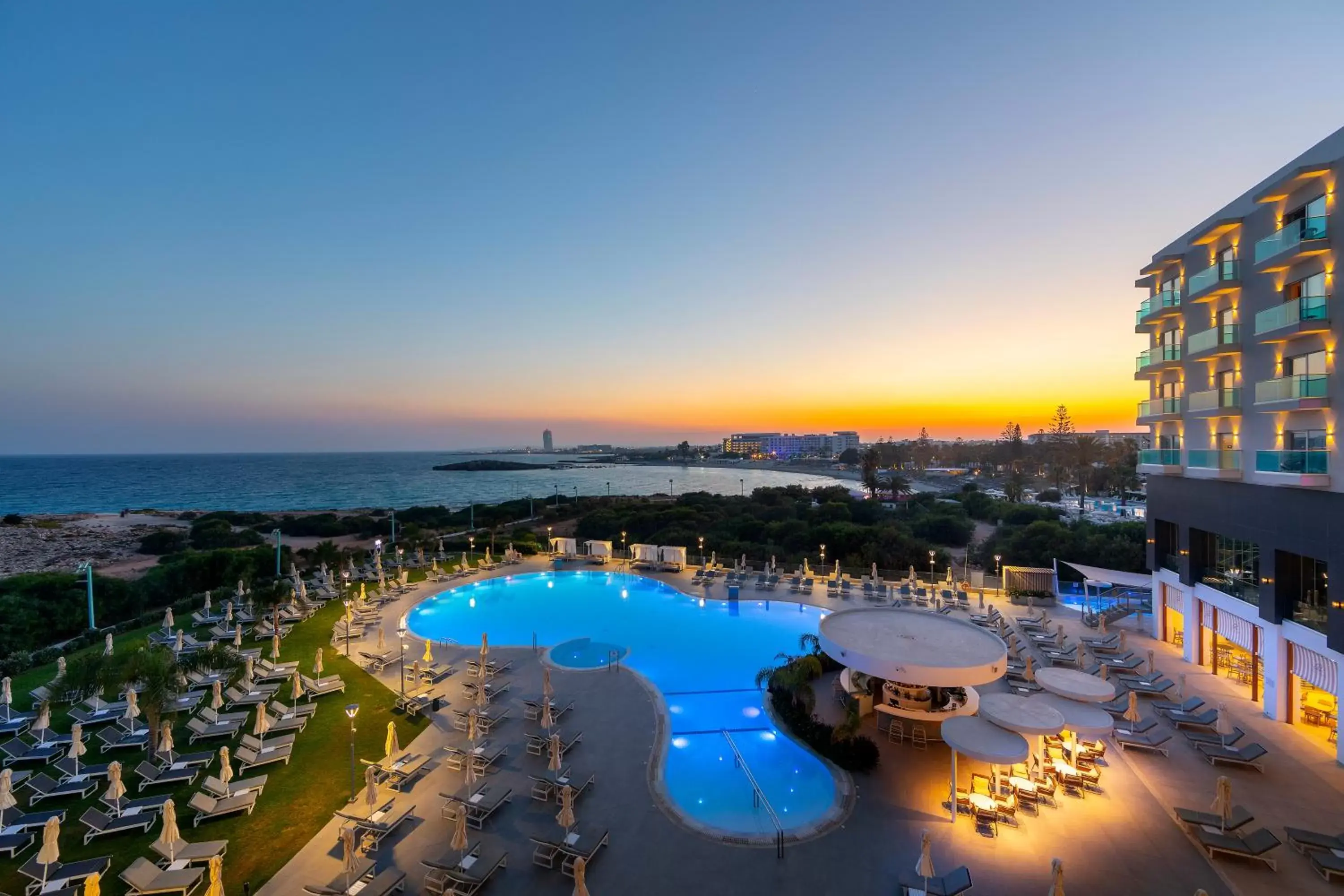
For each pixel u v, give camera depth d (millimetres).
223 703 19297
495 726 18922
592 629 31266
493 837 13234
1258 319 19672
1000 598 34594
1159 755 17016
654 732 18531
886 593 35188
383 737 18234
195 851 12094
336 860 12547
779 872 12203
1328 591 17062
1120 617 30203
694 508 76562
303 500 149500
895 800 14797
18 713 19625
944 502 86375
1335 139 17344
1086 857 12680
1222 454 21781
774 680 20391
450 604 36062
